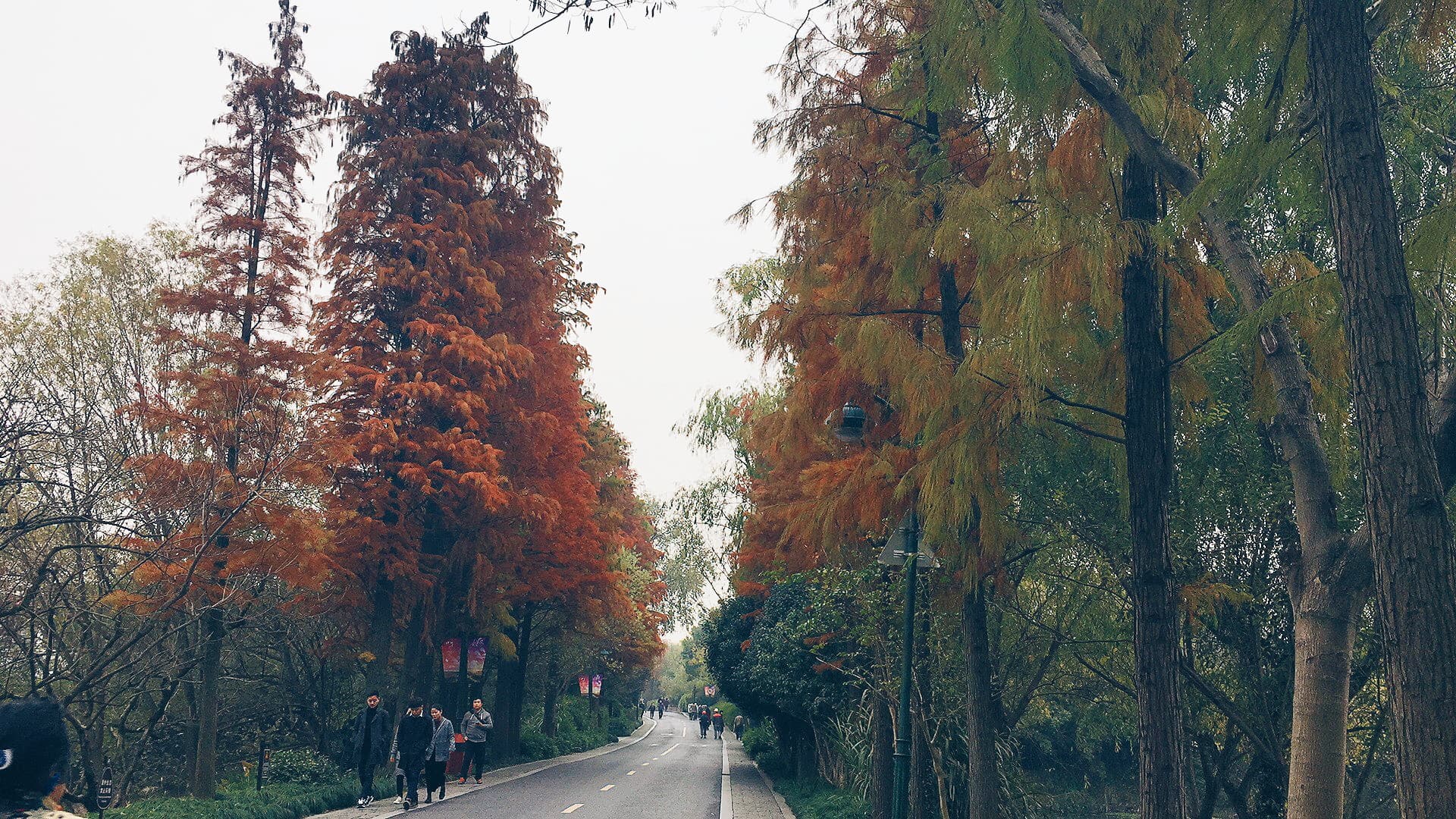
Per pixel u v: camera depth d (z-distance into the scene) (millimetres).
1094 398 8188
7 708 2492
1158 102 6547
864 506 10367
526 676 43062
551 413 26031
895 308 11367
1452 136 7711
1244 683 9617
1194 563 9438
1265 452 9016
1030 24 6164
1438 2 5703
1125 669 11922
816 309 11328
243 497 16766
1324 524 5594
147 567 15203
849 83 11312
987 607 12203
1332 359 6355
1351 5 4613
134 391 23078
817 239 11570
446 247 23656
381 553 21766
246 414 17359
